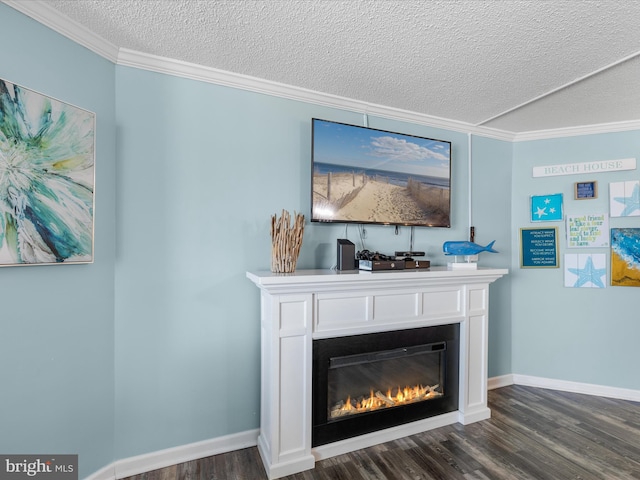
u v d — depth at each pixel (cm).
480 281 228
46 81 141
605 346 270
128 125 175
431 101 232
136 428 175
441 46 167
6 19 129
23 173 131
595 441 203
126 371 174
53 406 145
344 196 223
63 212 145
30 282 137
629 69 186
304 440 178
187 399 187
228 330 197
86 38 155
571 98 226
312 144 214
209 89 194
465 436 208
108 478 166
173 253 185
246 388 201
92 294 160
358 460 184
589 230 275
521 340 294
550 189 287
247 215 203
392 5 137
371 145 232
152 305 180
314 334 181
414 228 258
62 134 145
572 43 162
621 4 134
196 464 182
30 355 137
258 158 206
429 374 224
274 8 140
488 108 243
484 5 136
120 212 173
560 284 282
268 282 163
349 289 187
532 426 221
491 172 289
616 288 267
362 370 206
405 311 206
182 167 187
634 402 258
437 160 256
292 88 212
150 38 162
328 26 152
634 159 263
